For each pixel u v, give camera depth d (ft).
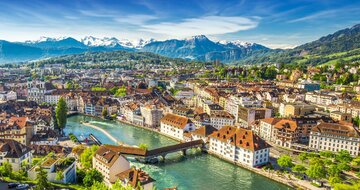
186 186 609.01
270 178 652.48
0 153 571.28
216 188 604.90
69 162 545.44
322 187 598.34
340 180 590.55
